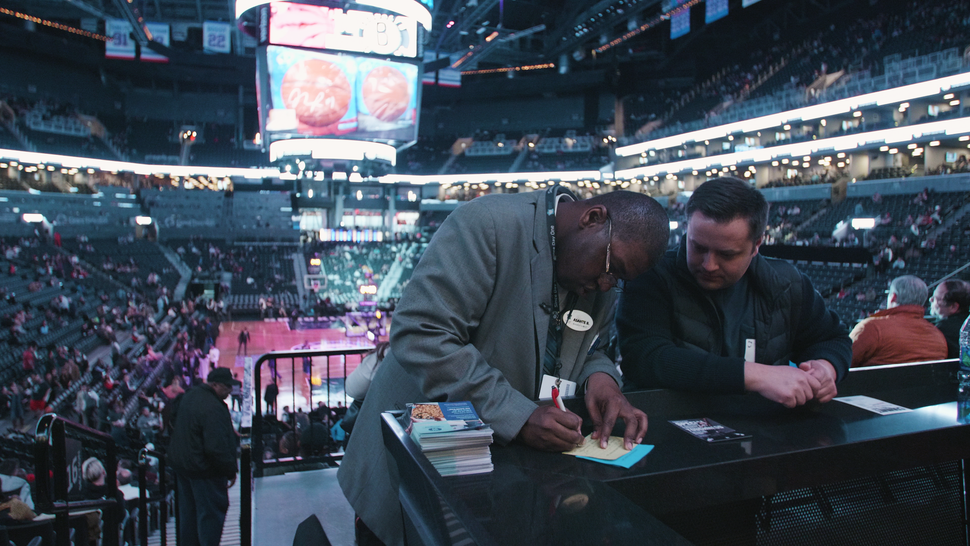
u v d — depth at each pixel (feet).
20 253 76.28
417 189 133.80
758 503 3.38
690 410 4.39
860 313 49.93
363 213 128.57
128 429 23.99
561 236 4.04
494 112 140.67
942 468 3.93
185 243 105.70
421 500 2.70
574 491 2.65
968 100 68.03
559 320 4.28
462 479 2.82
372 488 4.33
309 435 14.79
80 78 118.11
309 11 56.65
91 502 8.89
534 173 129.18
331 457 12.98
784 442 3.45
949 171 70.03
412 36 60.03
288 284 98.78
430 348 3.62
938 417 3.96
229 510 15.67
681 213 104.53
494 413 3.37
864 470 3.50
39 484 7.41
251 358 12.54
